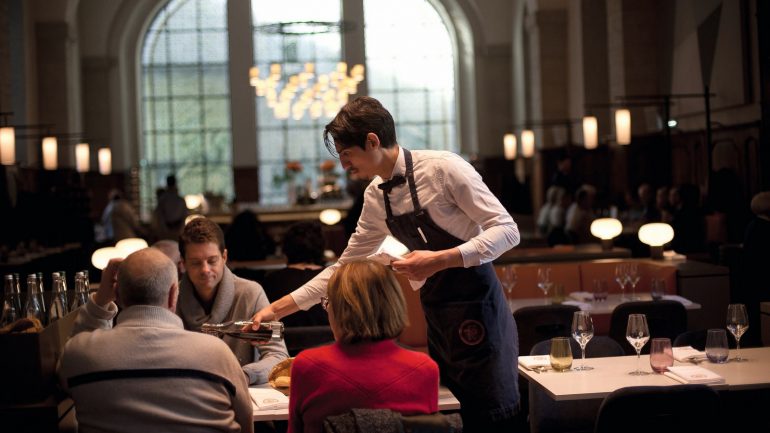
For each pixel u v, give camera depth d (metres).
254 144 19.53
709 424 3.08
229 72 19.56
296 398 2.42
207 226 3.57
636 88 12.73
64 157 16.55
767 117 8.42
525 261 6.87
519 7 18.11
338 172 19.97
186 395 2.62
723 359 3.78
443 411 2.95
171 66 19.89
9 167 12.07
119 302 2.76
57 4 16.58
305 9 19.83
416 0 20.09
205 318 3.60
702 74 11.16
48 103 16.64
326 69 20.02
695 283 6.39
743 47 9.91
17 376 2.83
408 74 20.22
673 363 3.78
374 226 3.13
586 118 11.99
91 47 18.61
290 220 15.87
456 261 2.71
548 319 5.04
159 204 12.87
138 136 19.48
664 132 12.05
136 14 19.30
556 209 12.22
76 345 2.64
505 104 19.14
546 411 3.88
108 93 18.69
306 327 4.39
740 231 9.55
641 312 5.12
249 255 8.59
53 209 12.70
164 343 2.63
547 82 15.98
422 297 3.06
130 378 2.60
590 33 14.86
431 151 2.94
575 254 6.98
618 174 13.37
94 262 5.42
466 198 2.85
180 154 19.98
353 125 2.82
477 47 19.17
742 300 7.03
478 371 2.95
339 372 2.38
